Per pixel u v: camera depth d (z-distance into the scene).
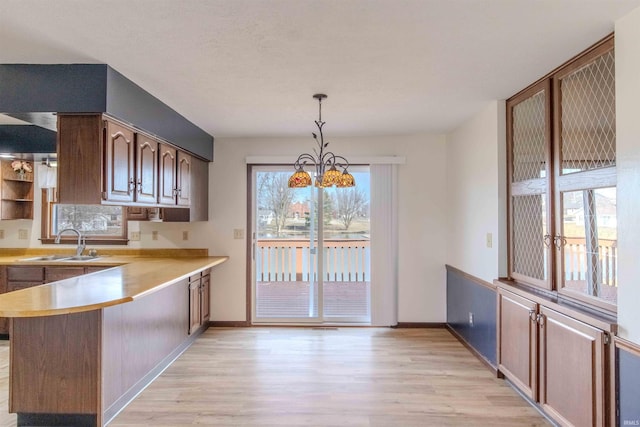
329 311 4.75
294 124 3.97
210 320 4.65
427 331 4.46
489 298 3.33
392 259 4.57
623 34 1.82
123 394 2.66
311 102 3.20
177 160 3.70
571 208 2.40
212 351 3.78
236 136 4.56
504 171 3.18
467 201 3.88
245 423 2.46
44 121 2.66
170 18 1.83
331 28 1.93
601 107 2.11
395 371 3.29
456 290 4.21
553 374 2.36
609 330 1.89
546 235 2.61
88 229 4.62
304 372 3.27
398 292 4.63
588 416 2.03
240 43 2.11
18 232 4.53
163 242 4.62
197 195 4.30
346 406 2.69
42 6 1.71
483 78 2.66
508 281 3.07
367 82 2.73
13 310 1.99
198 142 4.12
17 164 4.32
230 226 4.67
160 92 2.93
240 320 4.66
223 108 3.37
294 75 2.58
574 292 2.33
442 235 4.59
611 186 2.01
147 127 2.92
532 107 2.83
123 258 4.41
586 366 2.04
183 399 2.78
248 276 4.66
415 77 2.63
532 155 2.83
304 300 4.74
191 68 2.46
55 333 2.37
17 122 3.71
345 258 4.76
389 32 1.98
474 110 3.48
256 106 3.31
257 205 4.76
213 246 4.66
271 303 4.76
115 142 2.62
